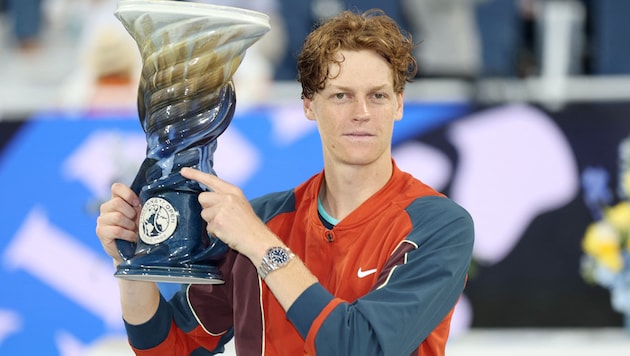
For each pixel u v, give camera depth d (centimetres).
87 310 1339
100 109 1355
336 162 704
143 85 668
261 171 1351
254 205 775
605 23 1639
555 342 1340
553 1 1662
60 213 1344
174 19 636
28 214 1341
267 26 657
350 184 710
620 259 1337
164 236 668
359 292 689
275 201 768
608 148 1338
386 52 672
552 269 1342
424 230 684
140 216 680
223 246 676
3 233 1341
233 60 657
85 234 1341
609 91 1390
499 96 1427
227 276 753
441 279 665
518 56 1625
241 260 735
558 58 1606
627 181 1333
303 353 703
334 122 680
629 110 1344
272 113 1355
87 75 1482
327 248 709
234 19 638
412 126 1345
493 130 1344
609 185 1336
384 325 640
